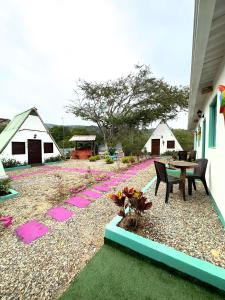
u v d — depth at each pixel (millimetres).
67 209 3623
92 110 17625
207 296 1605
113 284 1744
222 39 2439
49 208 3711
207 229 2594
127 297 1596
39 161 12094
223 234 2461
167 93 16250
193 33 2125
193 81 3453
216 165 3430
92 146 18484
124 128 17984
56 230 2799
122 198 2605
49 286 1744
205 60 3021
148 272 1901
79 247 2357
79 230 2795
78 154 17172
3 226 2965
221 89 2621
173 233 2473
